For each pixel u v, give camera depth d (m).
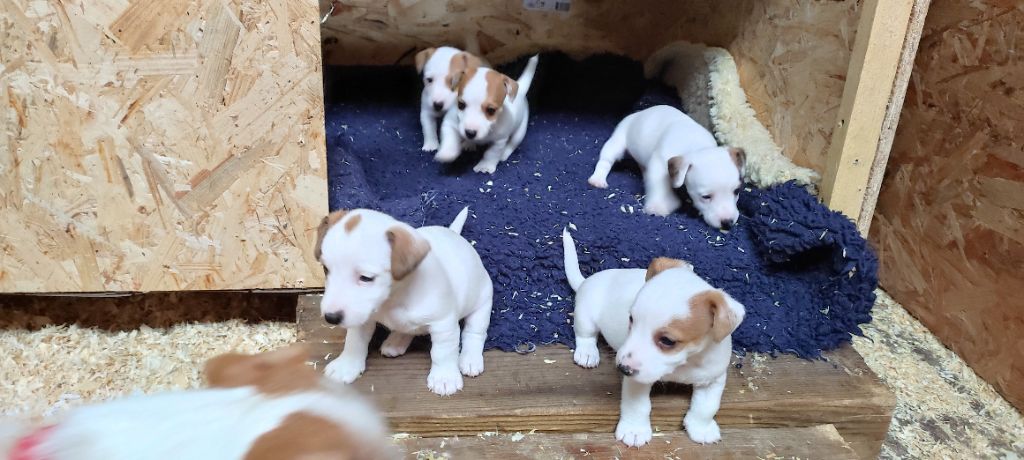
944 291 1.34
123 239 1.15
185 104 1.09
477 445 1.03
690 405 1.05
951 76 1.31
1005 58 1.21
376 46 1.88
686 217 1.37
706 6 1.67
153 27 1.05
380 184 1.45
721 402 1.06
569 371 1.10
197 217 1.15
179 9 1.05
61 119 1.08
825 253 1.24
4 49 1.04
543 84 1.82
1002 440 1.18
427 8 1.85
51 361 1.18
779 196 1.28
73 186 1.11
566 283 1.23
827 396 1.08
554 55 1.88
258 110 1.11
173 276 1.18
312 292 1.22
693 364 0.99
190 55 1.07
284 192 1.16
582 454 1.03
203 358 1.20
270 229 1.17
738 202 1.37
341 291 0.95
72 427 0.52
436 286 1.02
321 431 0.51
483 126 1.43
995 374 1.26
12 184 1.10
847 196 1.26
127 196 1.13
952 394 1.26
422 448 1.02
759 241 1.27
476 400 1.05
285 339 1.24
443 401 1.04
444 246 1.08
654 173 1.41
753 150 1.38
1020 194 1.21
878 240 1.48
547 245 1.25
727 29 1.59
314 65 1.10
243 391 0.56
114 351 1.21
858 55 1.19
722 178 1.30
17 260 1.14
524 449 1.03
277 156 1.14
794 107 1.35
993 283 1.26
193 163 1.12
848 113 1.21
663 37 1.85
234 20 1.07
